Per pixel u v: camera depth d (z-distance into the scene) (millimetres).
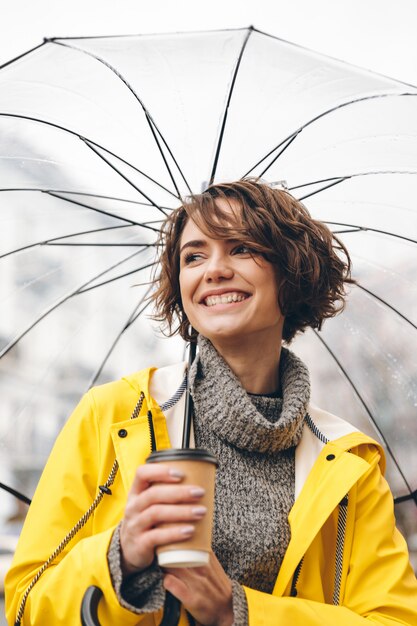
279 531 1805
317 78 2588
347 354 2658
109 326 2486
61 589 1550
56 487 1814
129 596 1480
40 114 2432
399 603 1837
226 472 1865
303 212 2102
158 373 1995
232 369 1972
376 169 2492
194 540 1339
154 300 2211
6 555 2598
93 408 1889
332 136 2488
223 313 1899
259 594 1624
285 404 1941
